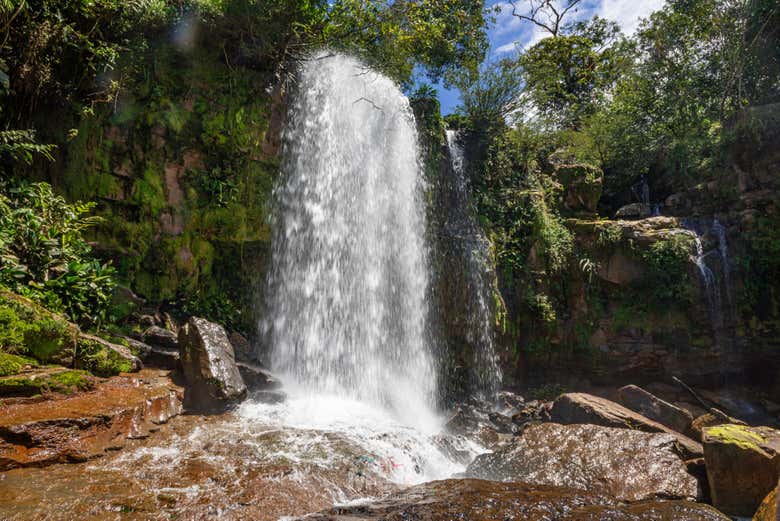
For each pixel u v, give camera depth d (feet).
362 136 38.83
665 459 18.62
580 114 66.44
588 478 17.69
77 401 17.12
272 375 28.04
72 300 22.17
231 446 17.22
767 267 41.01
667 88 60.44
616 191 57.72
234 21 31.99
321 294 34.17
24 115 24.88
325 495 14.58
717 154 48.08
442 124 44.52
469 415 31.81
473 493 14.32
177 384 21.47
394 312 36.78
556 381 42.45
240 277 31.94
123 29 27.81
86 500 12.14
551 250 43.09
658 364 40.50
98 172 27.37
